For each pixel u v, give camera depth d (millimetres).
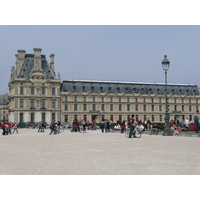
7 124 63156
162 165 17453
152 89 156250
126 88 151875
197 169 16219
